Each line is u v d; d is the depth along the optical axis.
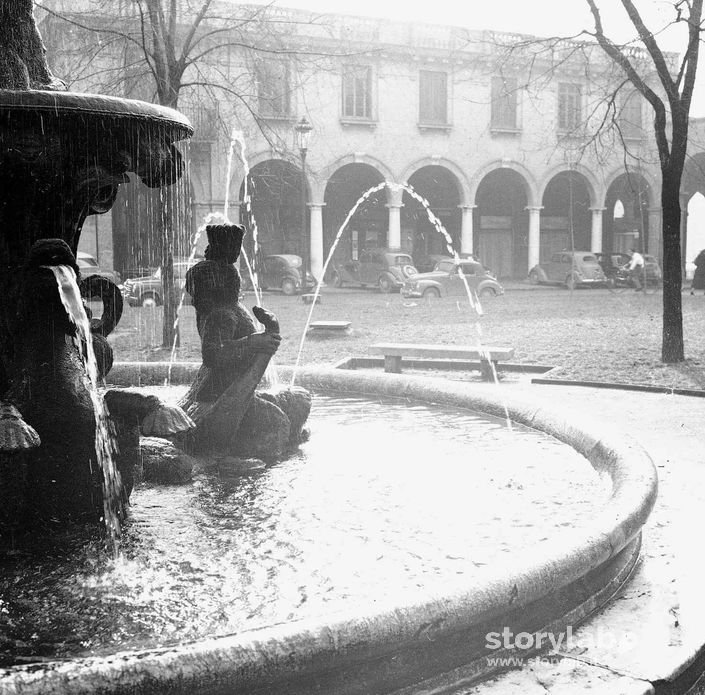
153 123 4.08
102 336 4.91
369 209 43.75
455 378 12.49
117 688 2.46
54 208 4.31
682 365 13.08
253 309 5.73
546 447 6.43
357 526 4.53
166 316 15.46
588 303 28.89
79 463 4.27
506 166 41.81
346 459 6.02
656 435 7.84
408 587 3.68
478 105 41.06
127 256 33.91
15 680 2.41
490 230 47.25
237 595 3.58
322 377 9.30
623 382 11.45
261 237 40.75
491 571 3.26
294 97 36.81
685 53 13.03
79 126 3.93
